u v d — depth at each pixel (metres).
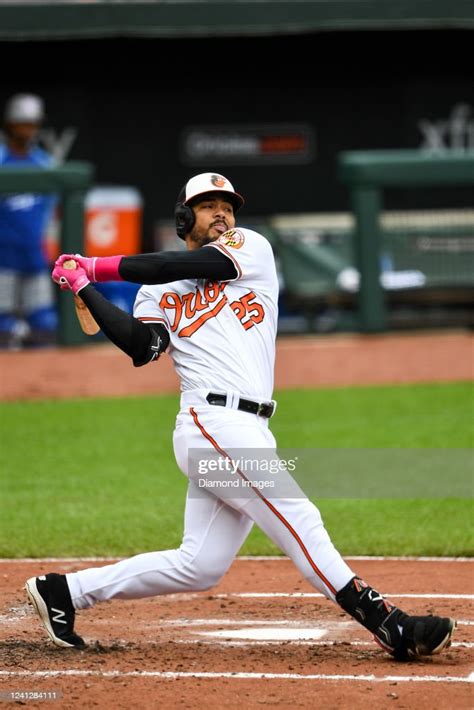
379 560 23.22
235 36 61.97
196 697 14.47
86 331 16.59
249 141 64.19
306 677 15.25
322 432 35.62
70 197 44.75
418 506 27.64
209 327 15.93
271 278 16.23
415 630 15.46
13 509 27.50
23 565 22.86
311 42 62.94
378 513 27.00
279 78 63.72
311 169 64.69
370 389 42.59
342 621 18.56
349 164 47.22
